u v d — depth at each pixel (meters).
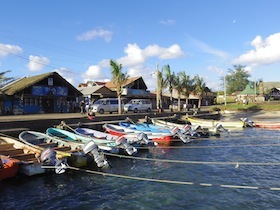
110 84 60.09
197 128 29.12
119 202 11.09
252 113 60.12
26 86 36.78
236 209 10.41
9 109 36.44
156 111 45.75
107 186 12.82
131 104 41.97
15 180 13.31
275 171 15.23
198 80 61.66
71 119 25.83
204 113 51.31
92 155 15.66
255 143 24.55
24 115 33.41
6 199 11.29
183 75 53.41
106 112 38.75
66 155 14.55
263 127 35.94
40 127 23.17
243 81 137.38
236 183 13.29
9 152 15.09
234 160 18.20
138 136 20.45
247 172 15.05
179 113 43.78
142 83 59.34
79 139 19.38
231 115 57.19
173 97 72.44
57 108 42.00
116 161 17.36
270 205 10.73
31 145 15.91
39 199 11.34
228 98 106.75
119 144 17.47
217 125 30.36
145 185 12.95
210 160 18.23
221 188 12.53
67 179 13.68
